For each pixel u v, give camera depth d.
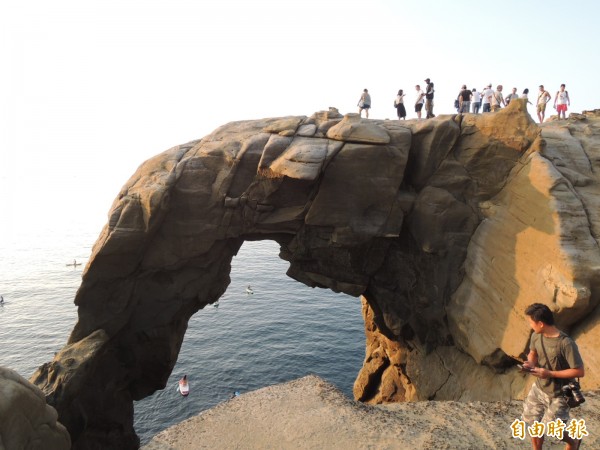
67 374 15.17
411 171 18.22
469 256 17.06
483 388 15.62
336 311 56.75
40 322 52.16
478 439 7.48
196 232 18.20
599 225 13.41
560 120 18.98
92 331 17.47
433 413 8.44
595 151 16.03
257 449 7.37
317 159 16.45
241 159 17.97
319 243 19.02
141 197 17.08
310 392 9.03
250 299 61.84
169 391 38.06
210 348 45.84
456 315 16.81
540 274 13.45
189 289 18.98
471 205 17.30
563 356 5.73
